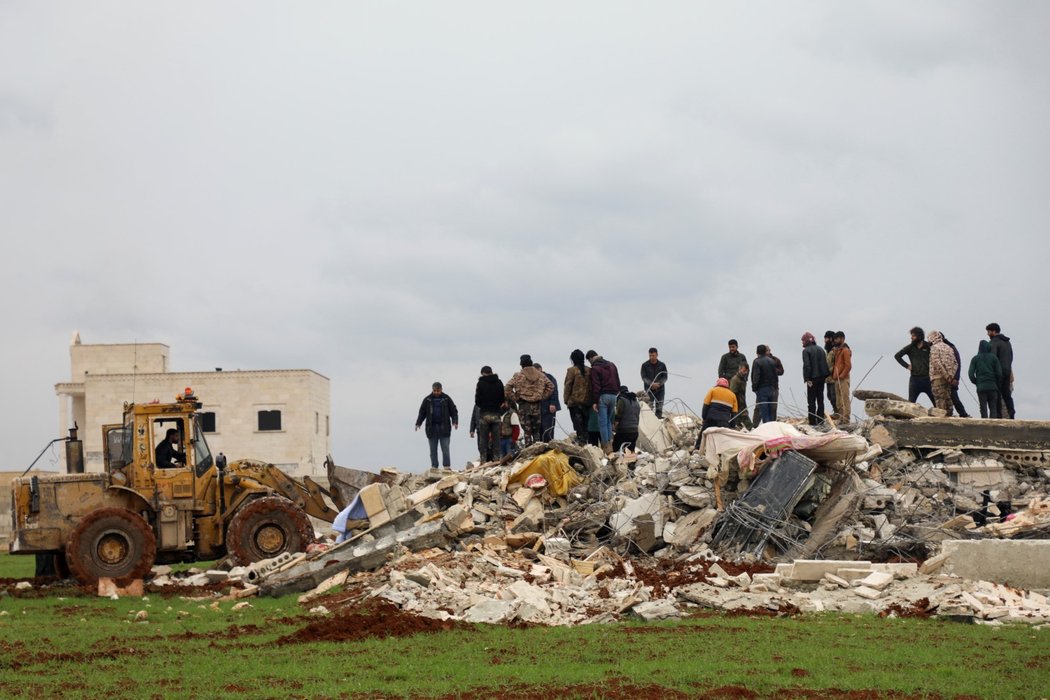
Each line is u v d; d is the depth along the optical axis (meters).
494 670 16.86
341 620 20.73
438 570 24.39
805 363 37.94
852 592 23.31
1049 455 34.47
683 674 16.31
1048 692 15.30
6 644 19.77
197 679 16.58
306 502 33.97
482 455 38.69
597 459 32.97
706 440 31.00
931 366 37.00
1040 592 23.12
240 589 27.42
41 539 29.56
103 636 20.66
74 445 31.95
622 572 26.25
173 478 30.84
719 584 24.64
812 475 29.23
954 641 18.86
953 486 33.09
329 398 95.19
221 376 87.75
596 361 37.12
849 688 15.57
